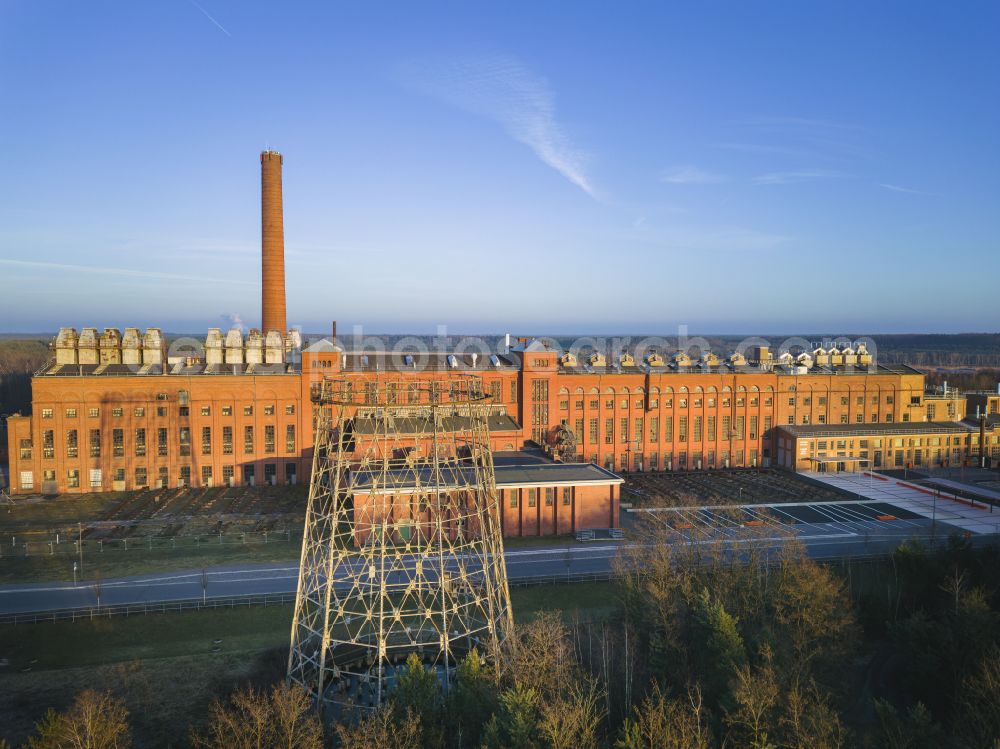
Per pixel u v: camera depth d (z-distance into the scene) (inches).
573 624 2299.5
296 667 1888.5
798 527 3516.2
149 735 1723.7
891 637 2133.4
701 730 1489.9
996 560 2426.2
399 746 1419.8
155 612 2434.8
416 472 2146.9
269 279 5157.5
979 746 1496.1
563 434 4350.4
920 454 5014.8
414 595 2544.3
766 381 5014.8
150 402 4192.9
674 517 3531.0
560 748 1400.1
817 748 1413.6
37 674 2011.6
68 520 3577.8
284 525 3494.1
